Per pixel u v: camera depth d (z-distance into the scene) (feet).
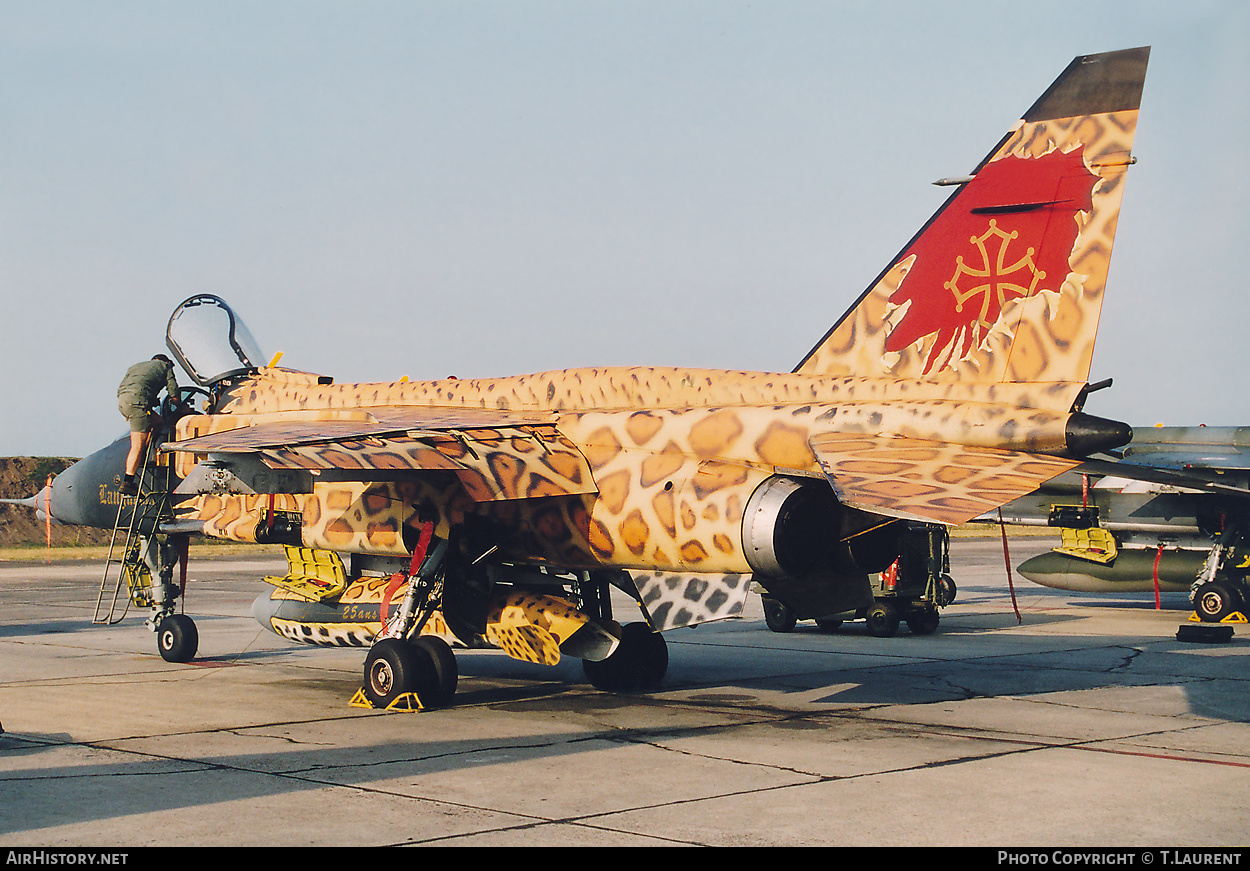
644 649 37.19
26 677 39.78
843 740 27.50
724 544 29.27
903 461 25.76
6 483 156.87
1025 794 21.59
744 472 29.73
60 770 23.79
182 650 43.45
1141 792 21.77
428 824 19.30
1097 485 67.26
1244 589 60.95
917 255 29.48
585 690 36.86
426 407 36.96
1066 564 70.54
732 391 31.45
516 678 39.88
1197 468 61.87
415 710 32.27
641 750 26.16
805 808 20.45
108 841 18.17
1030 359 27.63
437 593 33.86
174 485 43.11
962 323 28.60
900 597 55.36
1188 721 30.37
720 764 24.47
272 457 29.40
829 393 29.99
